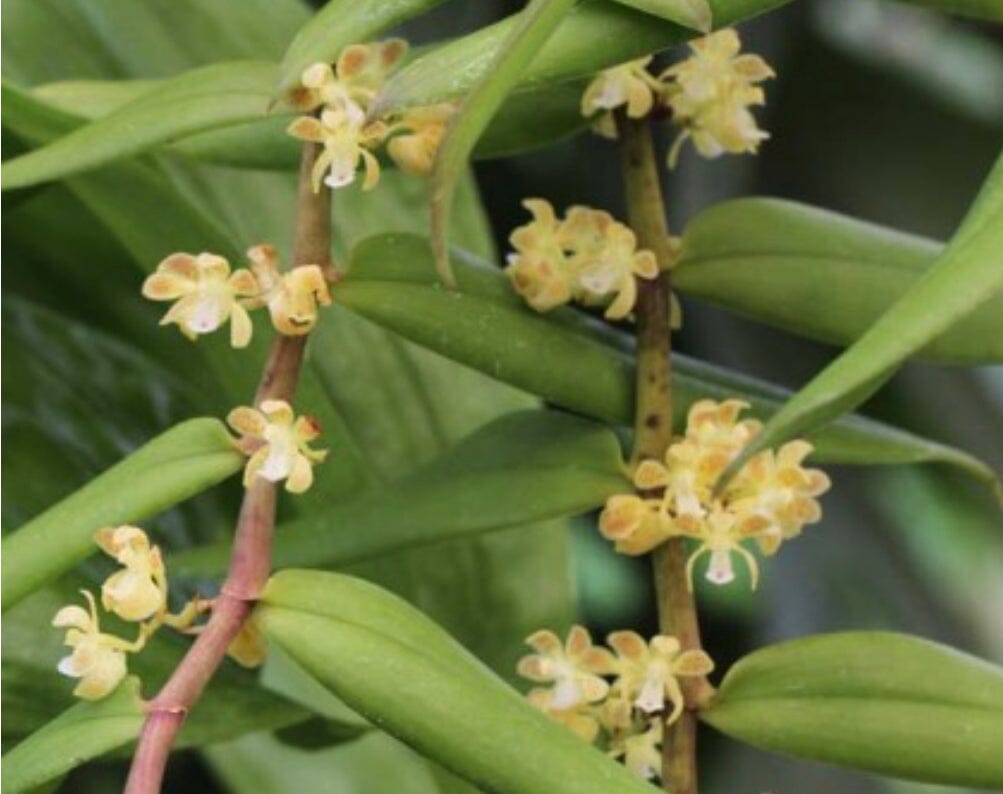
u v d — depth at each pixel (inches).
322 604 20.6
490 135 22.5
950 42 33.4
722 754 35.0
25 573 20.8
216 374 23.7
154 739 20.4
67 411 25.6
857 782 34.5
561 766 20.3
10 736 23.6
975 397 32.4
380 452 25.7
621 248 22.0
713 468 21.6
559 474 22.0
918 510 35.8
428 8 21.0
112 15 25.7
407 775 28.2
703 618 36.1
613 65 20.7
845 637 21.5
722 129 22.3
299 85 21.0
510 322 22.0
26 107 23.1
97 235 25.5
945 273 19.8
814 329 22.5
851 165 32.8
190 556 22.9
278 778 28.1
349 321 25.7
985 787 21.2
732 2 20.6
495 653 25.7
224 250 23.4
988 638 35.6
